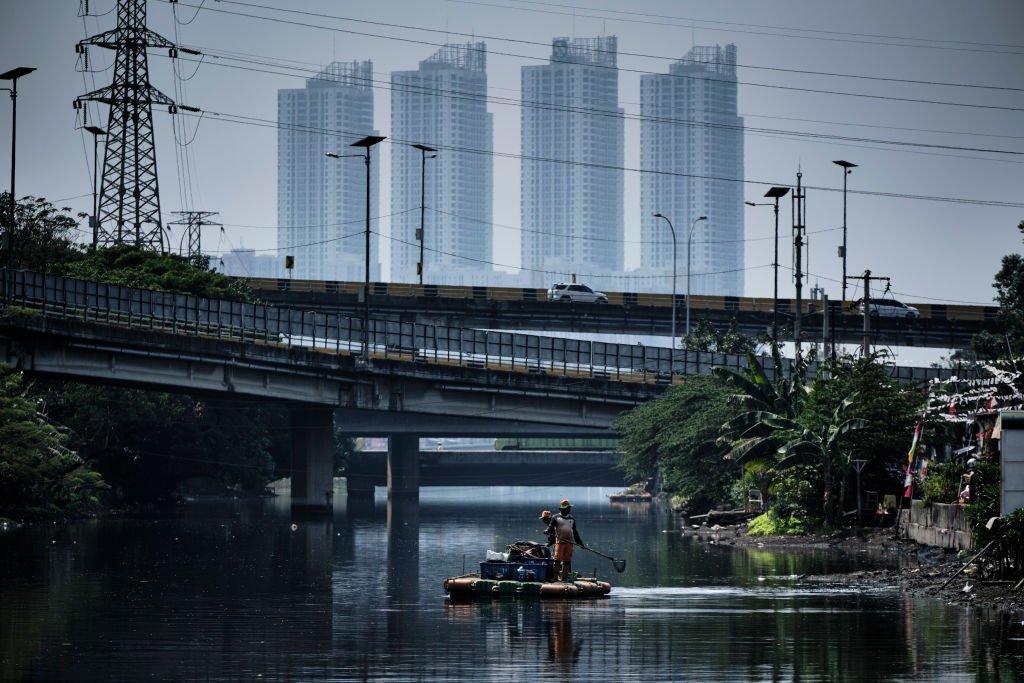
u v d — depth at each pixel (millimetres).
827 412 89750
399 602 53875
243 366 120000
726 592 56656
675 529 108188
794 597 54562
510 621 47625
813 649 41094
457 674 37125
